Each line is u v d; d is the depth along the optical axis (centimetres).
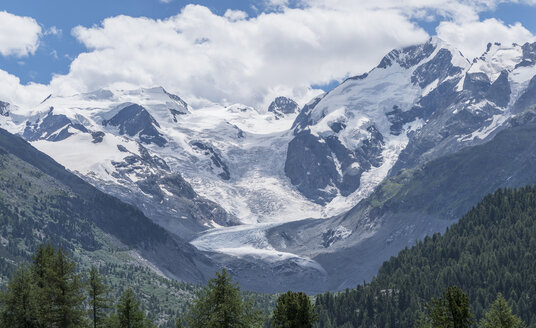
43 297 11331
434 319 10956
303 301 11388
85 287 11919
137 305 12038
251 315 11462
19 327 11056
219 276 11506
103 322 11981
